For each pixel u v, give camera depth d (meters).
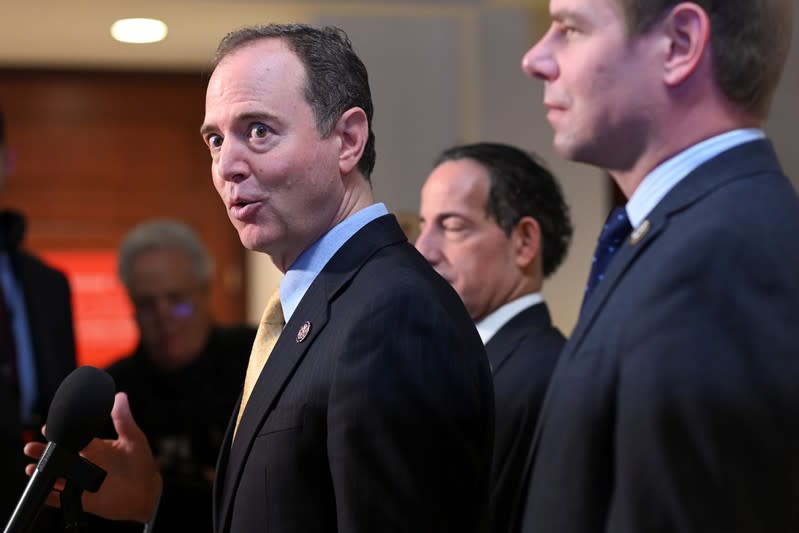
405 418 3.00
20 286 7.17
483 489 3.29
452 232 4.43
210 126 3.31
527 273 4.45
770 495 2.22
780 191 2.48
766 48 2.54
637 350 2.35
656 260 2.44
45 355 7.13
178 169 11.06
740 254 2.33
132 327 10.97
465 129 9.23
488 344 4.34
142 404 7.16
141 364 7.27
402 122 9.20
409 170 9.20
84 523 3.34
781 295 2.30
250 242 3.34
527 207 4.44
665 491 2.27
